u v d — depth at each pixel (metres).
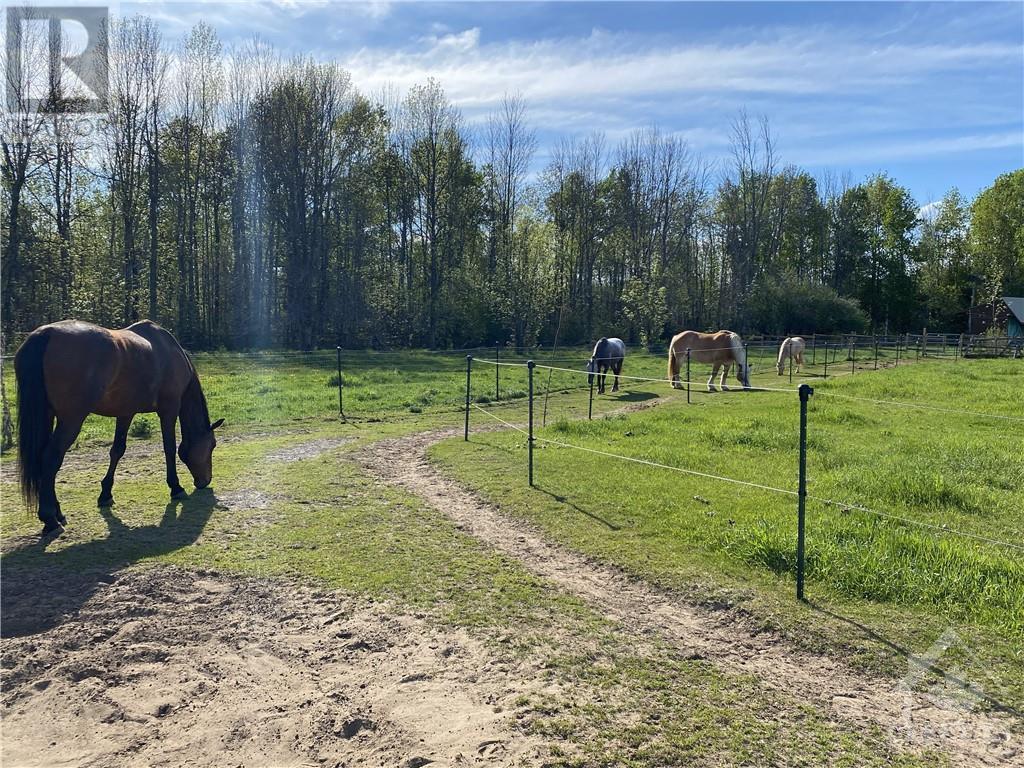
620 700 3.46
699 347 18.88
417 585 4.91
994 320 48.53
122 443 6.73
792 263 59.03
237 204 35.28
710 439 10.19
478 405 15.52
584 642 4.11
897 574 4.87
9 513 6.36
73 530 5.84
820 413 12.55
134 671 3.67
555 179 45.47
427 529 6.25
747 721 3.29
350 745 3.09
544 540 6.01
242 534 5.91
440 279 40.66
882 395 15.50
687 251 49.56
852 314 45.81
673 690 3.57
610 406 15.45
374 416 13.64
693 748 3.06
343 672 3.74
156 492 7.25
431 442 10.86
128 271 29.59
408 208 42.19
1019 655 3.89
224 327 34.53
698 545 5.71
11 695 3.42
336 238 36.75
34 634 3.99
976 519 6.35
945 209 59.00
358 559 5.40
